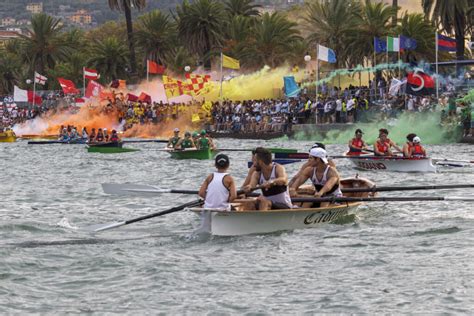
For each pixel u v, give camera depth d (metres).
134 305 14.76
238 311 14.34
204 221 20.95
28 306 14.71
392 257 18.25
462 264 17.33
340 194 23.02
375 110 70.38
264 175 21.67
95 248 19.84
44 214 26.17
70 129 80.81
